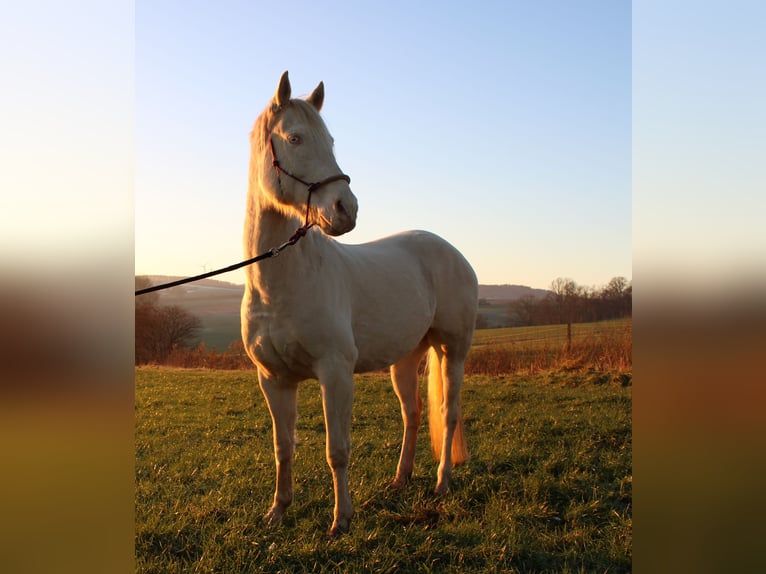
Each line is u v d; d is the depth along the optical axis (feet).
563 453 14.52
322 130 9.18
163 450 16.58
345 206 8.68
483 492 11.86
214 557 9.05
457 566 8.70
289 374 10.25
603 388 28.14
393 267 11.94
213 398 27.50
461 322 13.29
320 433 18.45
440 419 13.10
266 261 9.52
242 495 12.05
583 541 9.45
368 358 11.22
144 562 8.95
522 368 42.45
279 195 9.14
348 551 9.23
